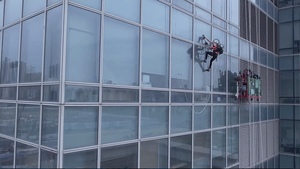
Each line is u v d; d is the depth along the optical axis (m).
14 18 9.12
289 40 18.88
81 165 6.89
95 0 7.54
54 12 7.25
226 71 12.93
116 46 7.94
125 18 8.24
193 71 10.73
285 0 19.25
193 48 10.84
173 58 9.88
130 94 8.23
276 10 19.33
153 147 8.78
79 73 7.05
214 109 11.84
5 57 9.48
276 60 18.97
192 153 10.30
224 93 12.62
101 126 7.39
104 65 7.60
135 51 8.48
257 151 15.44
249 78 14.06
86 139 7.07
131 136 8.15
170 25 9.80
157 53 9.24
